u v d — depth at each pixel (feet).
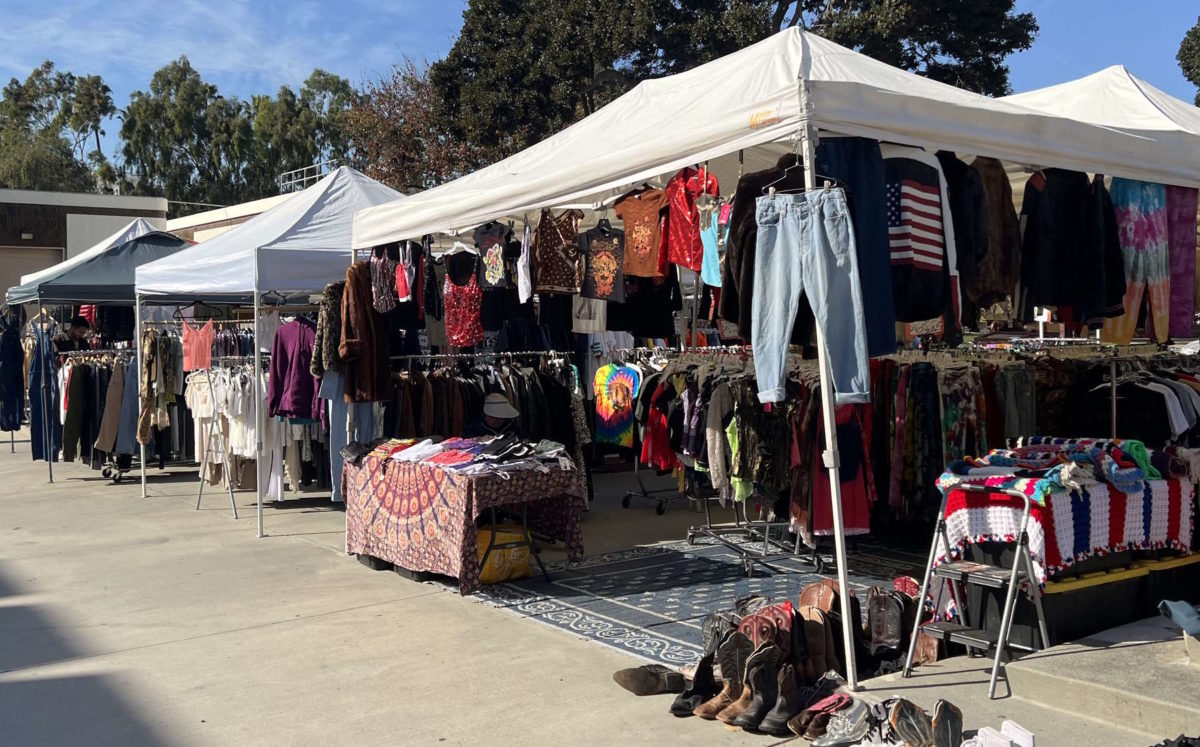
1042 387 24.99
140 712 14.88
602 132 21.56
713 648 14.75
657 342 39.86
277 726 14.19
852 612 15.78
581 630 18.54
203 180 201.05
